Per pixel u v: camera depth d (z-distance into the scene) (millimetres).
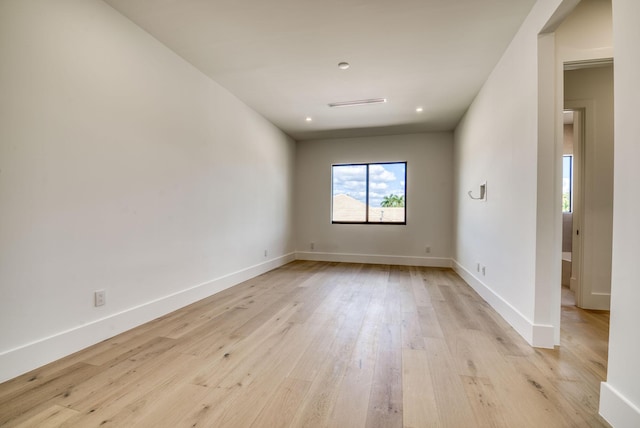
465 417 1331
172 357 1884
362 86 3492
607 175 2867
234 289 3627
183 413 1348
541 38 2051
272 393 1508
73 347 1918
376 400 1454
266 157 4707
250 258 4246
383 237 5617
